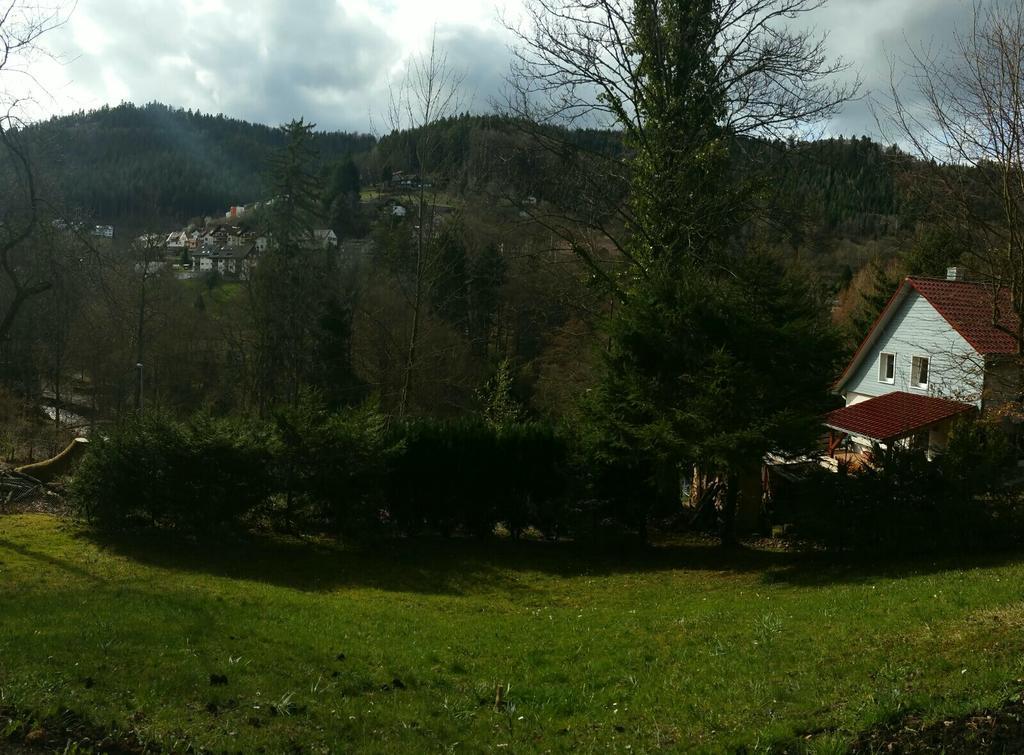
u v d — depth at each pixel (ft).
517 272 138.92
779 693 23.20
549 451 68.13
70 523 62.64
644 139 72.18
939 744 17.78
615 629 36.52
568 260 80.89
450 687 27.35
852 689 22.53
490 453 67.72
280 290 126.82
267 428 64.34
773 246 72.90
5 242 64.08
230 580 49.65
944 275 118.62
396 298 136.15
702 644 31.73
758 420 56.59
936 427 96.17
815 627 31.99
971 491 54.29
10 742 18.31
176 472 60.34
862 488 56.39
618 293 74.69
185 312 154.71
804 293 66.18
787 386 59.98
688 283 61.46
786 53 67.87
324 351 129.18
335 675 27.14
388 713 23.52
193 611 36.14
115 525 60.75
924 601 35.12
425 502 67.46
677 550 66.85
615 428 62.34
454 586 54.13
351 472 63.10
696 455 56.59
